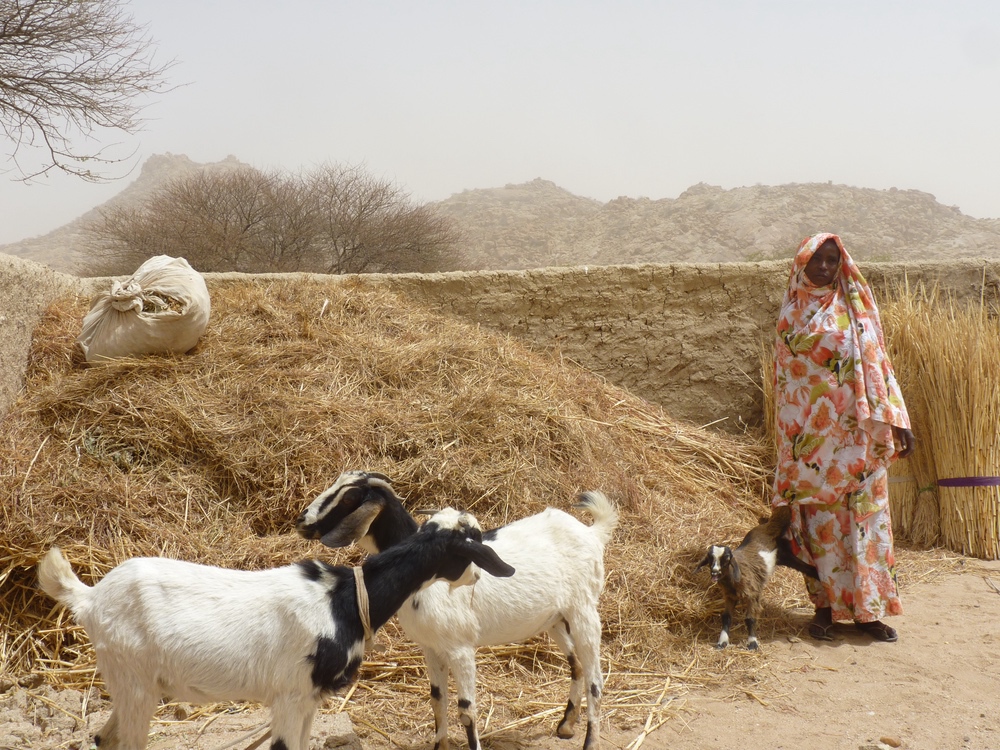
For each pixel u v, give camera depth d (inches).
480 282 379.2
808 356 253.0
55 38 545.3
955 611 267.6
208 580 143.4
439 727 175.3
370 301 329.1
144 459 240.7
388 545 163.5
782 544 255.4
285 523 237.3
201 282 279.4
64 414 249.4
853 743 184.2
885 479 249.4
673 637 238.1
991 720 194.2
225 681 139.8
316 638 141.3
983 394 315.3
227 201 958.4
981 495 318.0
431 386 280.7
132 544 219.3
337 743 173.3
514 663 216.8
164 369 263.0
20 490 220.5
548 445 268.2
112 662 139.8
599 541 193.6
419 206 1042.7
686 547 263.3
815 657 235.6
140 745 141.2
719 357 386.9
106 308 274.1
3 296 260.1
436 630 167.9
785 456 258.2
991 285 390.3
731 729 191.9
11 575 213.2
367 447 250.2
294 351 281.1
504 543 183.6
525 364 316.2
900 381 336.8
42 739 177.3
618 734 190.1
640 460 315.9
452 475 246.4
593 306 384.8
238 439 245.4
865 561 244.4
